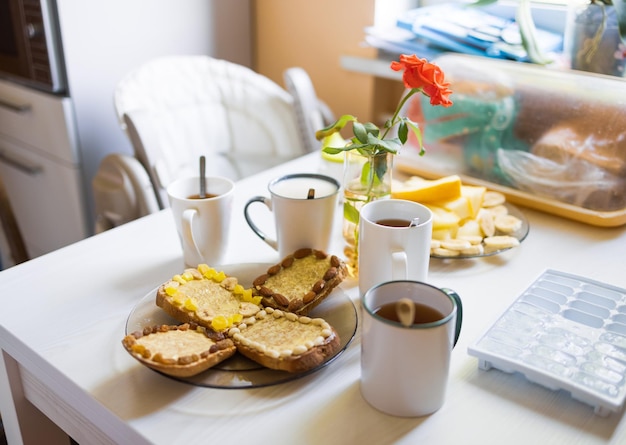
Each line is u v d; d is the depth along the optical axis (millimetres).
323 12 1659
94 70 1513
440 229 891
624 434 581
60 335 712
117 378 645
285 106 1440
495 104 1021
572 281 787
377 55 1584
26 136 1664
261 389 634
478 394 631
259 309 720
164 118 1340
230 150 1462
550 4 1330
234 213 1013
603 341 666
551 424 592
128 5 1521
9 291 796
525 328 689
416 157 1128
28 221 1834
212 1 1704
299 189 857
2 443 1026
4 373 773
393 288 620
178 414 597
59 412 720
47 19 1424
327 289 744
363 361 608
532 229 974
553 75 989
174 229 972
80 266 859
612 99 921
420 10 1448
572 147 956
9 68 1623
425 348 559
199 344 651
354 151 827
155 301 746
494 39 1277
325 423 590
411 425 589
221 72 1437
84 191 1601
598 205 954
